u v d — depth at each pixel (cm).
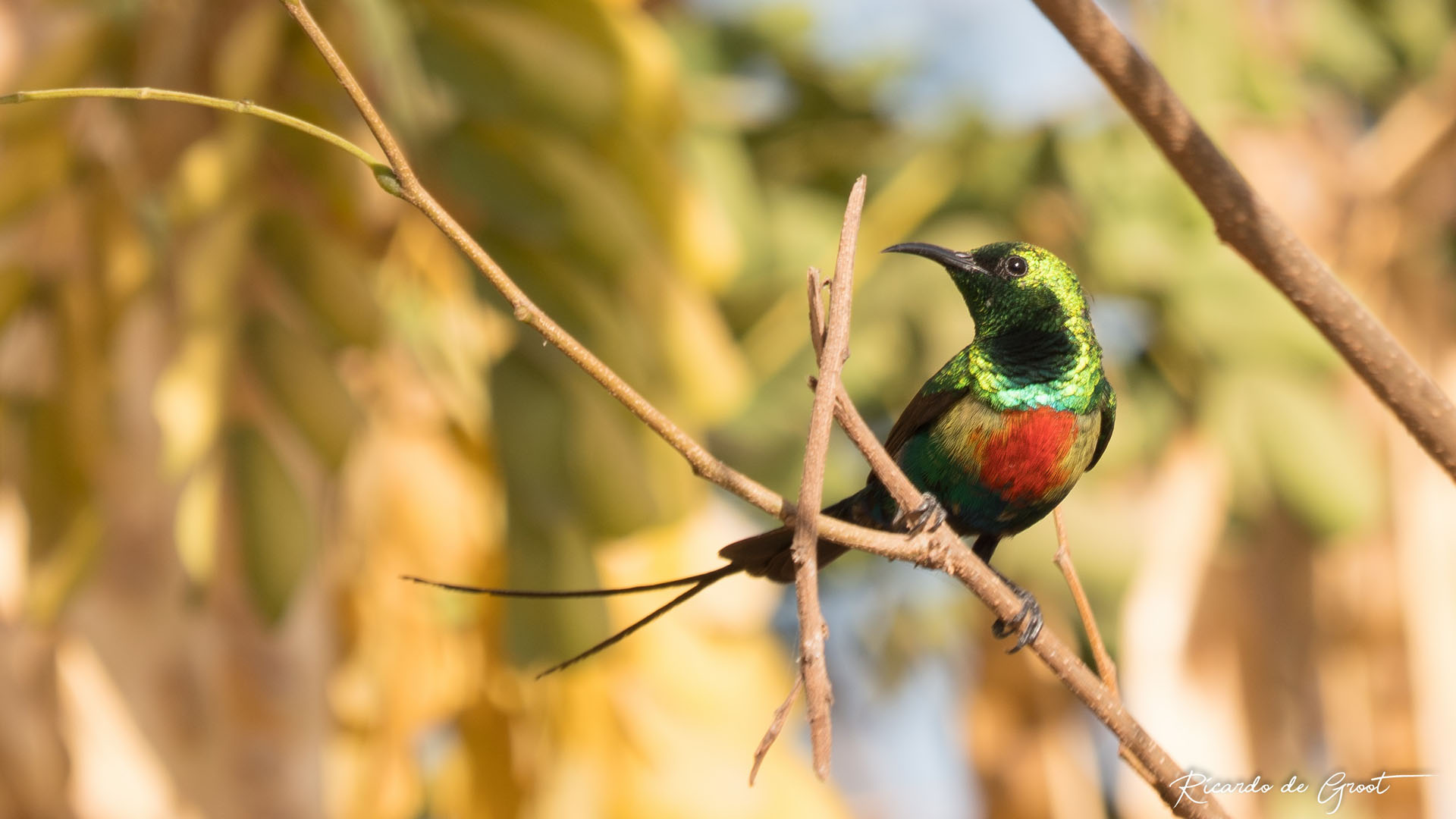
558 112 986
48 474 959
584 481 980
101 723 985
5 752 969
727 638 1184
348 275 904
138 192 955
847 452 1471
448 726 1179
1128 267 1341
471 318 1054
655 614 498
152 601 995
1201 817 531
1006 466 715
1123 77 520
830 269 1492
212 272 859
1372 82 1556
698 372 1009
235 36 902
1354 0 1562
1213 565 1382
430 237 1030
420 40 972
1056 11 518
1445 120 1512
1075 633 1373
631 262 984
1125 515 1354
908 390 1396
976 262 732
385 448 1081
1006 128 1452
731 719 1155
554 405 980
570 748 1107
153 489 983
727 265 1026
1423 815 1427
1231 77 1338
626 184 1012
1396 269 1508
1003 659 1648
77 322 956
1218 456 1315
